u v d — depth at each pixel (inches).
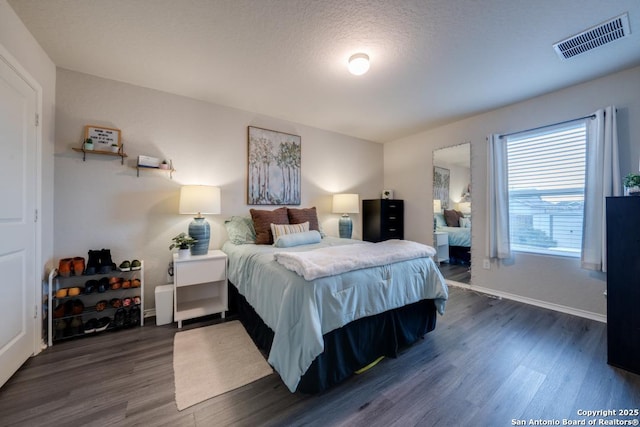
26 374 59.9
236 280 86.4
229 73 87.5
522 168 112.6
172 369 62.6
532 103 107.8
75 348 72.1
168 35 68.3
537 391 55.4
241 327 86.7
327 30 66.6
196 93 102.5
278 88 98.3
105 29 65.8
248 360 66.8
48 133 77.1
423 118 131.6
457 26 65.0
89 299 85.3
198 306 94.9
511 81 93.3
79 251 85.4
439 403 51.9
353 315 57.9
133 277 92.0
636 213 61.9
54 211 81.1
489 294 121.2
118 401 51.8
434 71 86.4
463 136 133.6
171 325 88.1
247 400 52.6
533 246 109.1
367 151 170.2
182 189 95.4
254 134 122.0
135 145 94.9
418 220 157.6
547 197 104.9
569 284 98.3
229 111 115.8
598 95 90.7
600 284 91.3
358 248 77.2
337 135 155.0
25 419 47.0
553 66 83.3
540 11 60.0
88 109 87.0
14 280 59.8
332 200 153.1
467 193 132.0
